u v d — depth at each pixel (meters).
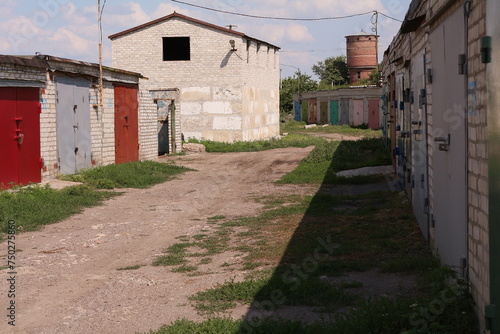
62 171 16.23
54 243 9.55
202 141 31.97
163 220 11.52
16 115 13.99
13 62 13.55
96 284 7.18
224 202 13.70
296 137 40.38
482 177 4.56
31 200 12.33
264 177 18.55
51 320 5.89
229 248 8.93
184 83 33.19
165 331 5.29
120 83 20.42
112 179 16.64
